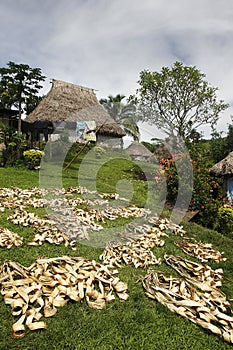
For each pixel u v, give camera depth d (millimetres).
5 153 11055
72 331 2271
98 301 2650
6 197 6133
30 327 2215
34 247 3662
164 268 3631
